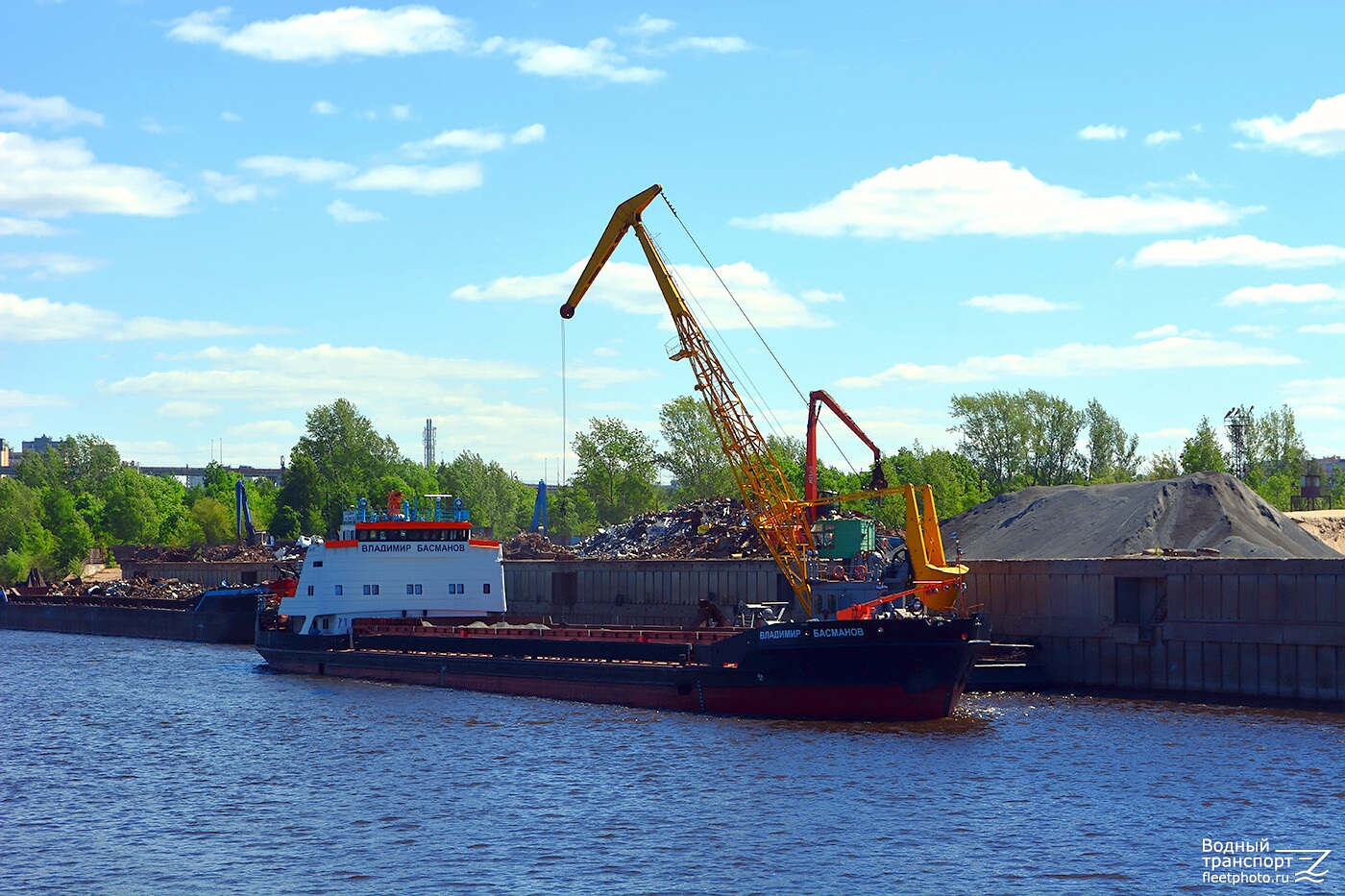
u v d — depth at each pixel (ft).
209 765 156.46
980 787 136.98
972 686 210.18
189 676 257.34
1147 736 165.58
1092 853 113.50
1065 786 137.39
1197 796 132.57
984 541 282.97
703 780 142.00
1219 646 197.16
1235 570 195.42
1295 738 163.32
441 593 248.32
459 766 151.74
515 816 127.75
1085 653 213.87
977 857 112.68
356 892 104.73
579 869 110.01
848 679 173.99
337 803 134.72
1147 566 206.08
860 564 223.71
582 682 203.41
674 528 364.38
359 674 239.71
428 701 205.98
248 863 113.09
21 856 116.26
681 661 194.18
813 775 143.54
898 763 149.59
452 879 107.86
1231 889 104.06
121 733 182.70
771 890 104.22
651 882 106.52
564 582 336.29
